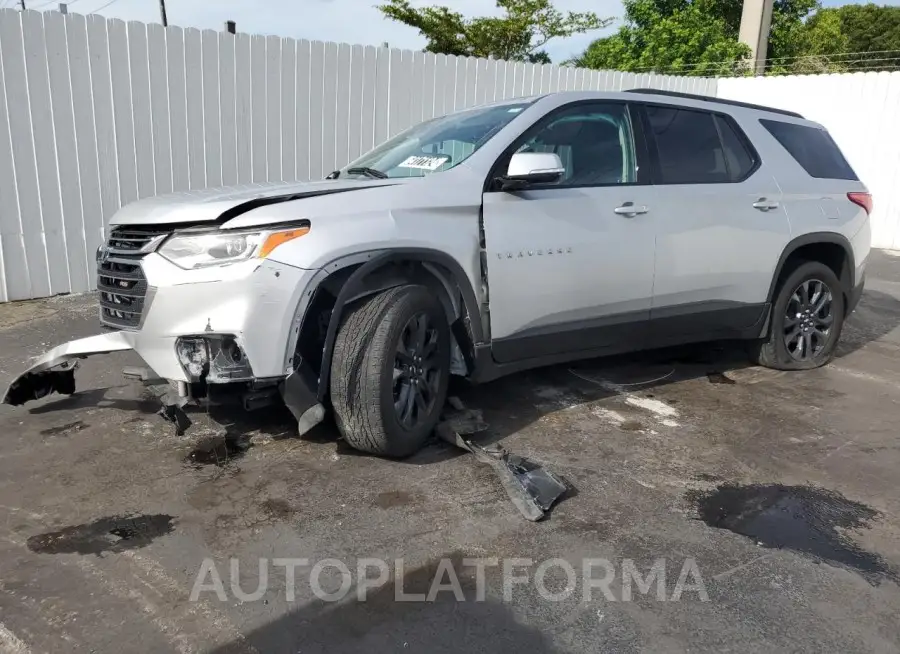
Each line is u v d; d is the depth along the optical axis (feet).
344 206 10.67
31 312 20.95
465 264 11.66
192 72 24.17
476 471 11.16
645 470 11.52
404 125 30.09
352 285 10.41
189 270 9.97
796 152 16.92
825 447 12.67
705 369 17.19
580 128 13.58
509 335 12.40
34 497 10.16
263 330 9.91
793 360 17.11
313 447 11.85
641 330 14.30
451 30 67.82
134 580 8.26
